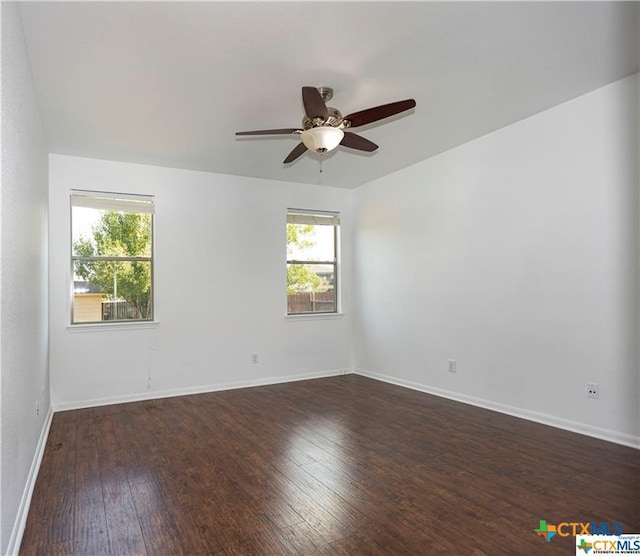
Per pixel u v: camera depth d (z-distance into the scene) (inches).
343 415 160.4
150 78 114.1
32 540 81.6
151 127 147.6
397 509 91.7
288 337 222.2
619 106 123.0
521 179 150.2
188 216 198.7
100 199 181.5
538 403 145.8
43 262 143.6
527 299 148.8
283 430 144.0
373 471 110.8
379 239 219.9
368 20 91.7
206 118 140.5
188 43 98.5
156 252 191.5
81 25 91.0
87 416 161.5
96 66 107.6
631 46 103.7
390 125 151.1
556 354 140.1
